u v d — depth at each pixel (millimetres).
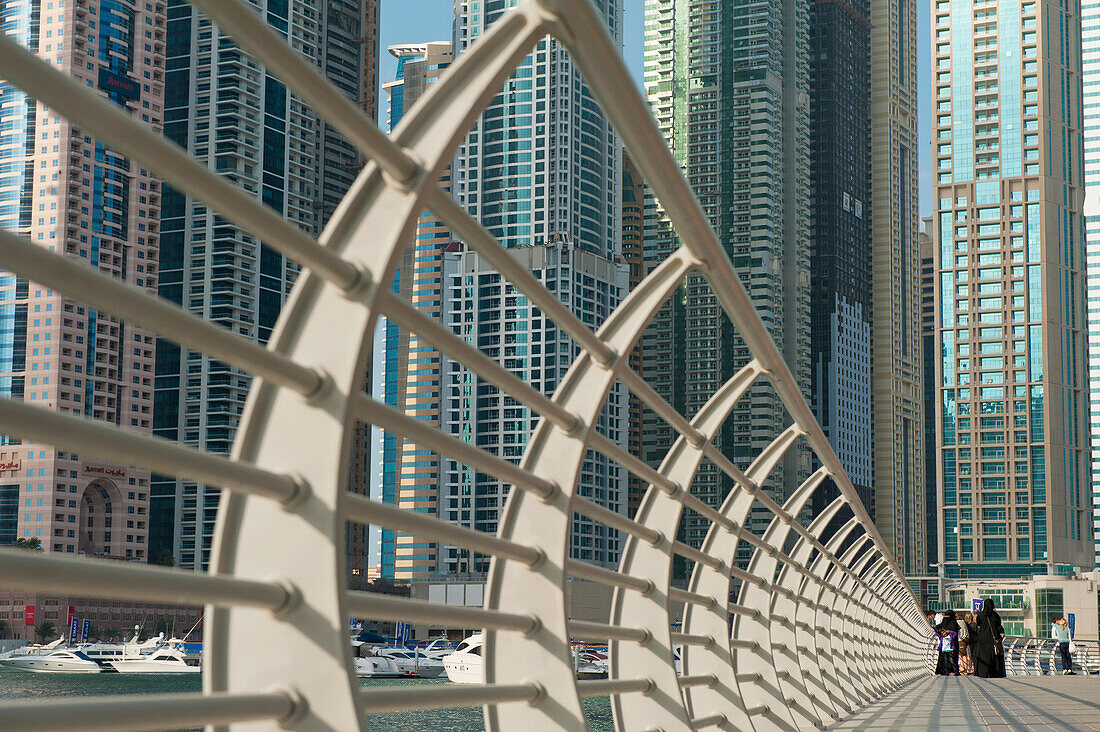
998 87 194375
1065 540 180750
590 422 4188
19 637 103125
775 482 175750
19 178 131250
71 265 1752
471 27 167500
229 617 2400
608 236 161000
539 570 4098
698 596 6605
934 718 11047
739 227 189250
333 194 155375
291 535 2383
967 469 184875
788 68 198250
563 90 155125
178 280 138500
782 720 8609
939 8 199750
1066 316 188625
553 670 4008
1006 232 190250
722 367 178250
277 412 2445
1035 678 22891
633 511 166375
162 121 141750
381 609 2863
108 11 136375
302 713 2305
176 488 131125
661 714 5363
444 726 40812
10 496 119562
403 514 2969
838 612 13492
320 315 2480
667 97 196875
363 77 168125
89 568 1791
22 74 1604
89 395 129500
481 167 157375
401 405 164875
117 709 1843
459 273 150625
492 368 3283
